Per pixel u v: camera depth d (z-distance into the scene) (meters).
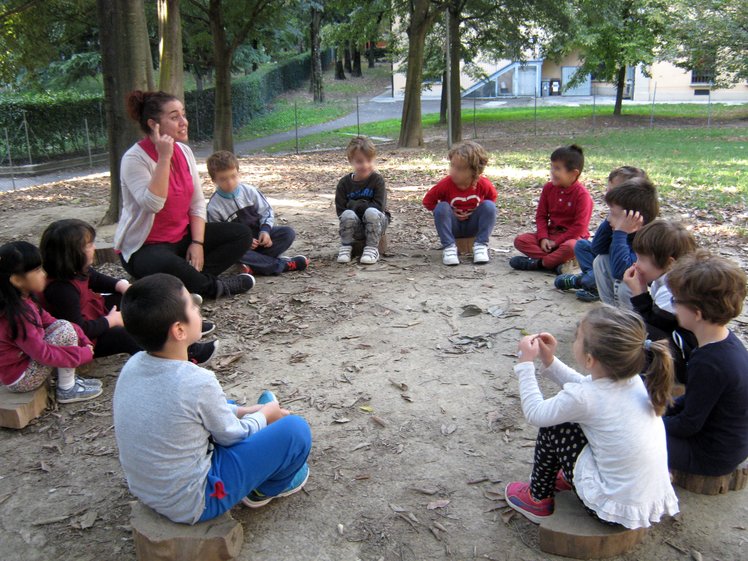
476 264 6.19
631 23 26.38
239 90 31.83
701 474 2.79
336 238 7.44
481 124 27.50
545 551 2.54
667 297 3.41
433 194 6.32
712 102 34.75
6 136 20.78
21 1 13.31
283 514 2.81
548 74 41.22
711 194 9.81
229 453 2.56
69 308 3.83
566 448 2.53
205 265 5.38
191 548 2.43
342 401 3.72
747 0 25.11
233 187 5.86
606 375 2.43
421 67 20.42
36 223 8.76
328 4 26.50
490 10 21.55
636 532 2.49
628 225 4.20
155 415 2.40
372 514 2.79
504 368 4.05
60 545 2.69
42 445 3.40
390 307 5.12
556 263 5.68
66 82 27.05
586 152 16.72
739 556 2.51
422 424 3.47
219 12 19.88
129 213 4.92
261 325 4.86
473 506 2.83
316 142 25.50
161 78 11.36
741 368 2.59
